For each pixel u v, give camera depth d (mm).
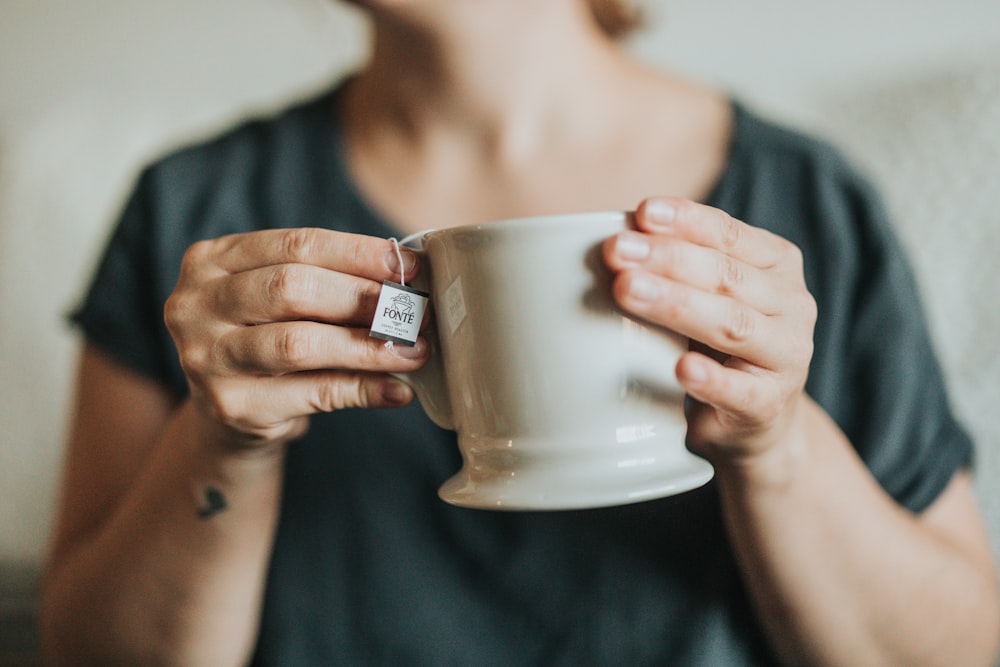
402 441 631
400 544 624
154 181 718
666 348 443
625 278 418
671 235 432
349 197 680
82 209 943
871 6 1052
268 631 629
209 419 508
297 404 479
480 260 429
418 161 680
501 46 644
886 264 650
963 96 838
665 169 665
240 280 464
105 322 689
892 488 626
